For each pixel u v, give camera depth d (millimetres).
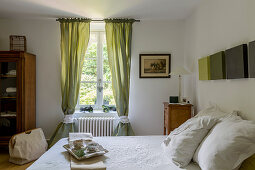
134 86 4035
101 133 3871
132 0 3059
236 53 2014
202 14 3088
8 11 3502
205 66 2852
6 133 3596
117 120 4000
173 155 1832
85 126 3838
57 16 3754
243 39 1987
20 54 3488
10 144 3199
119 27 3869
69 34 3844
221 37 2465
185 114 3289
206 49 2949
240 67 1943
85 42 3875
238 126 1538
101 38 4137
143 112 4043
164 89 4055
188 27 3805
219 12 2512
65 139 2582
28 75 3656
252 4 1835
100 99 4145
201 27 3141
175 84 4062
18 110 3518
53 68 3996
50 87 4000
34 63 3896
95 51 4133
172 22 4035
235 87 2141
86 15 3703
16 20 3965
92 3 3174
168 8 3387
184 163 1751
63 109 3857
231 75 2131
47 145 3629
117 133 3785
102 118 3887
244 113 1974
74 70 3828
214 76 2572
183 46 4047
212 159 1477
